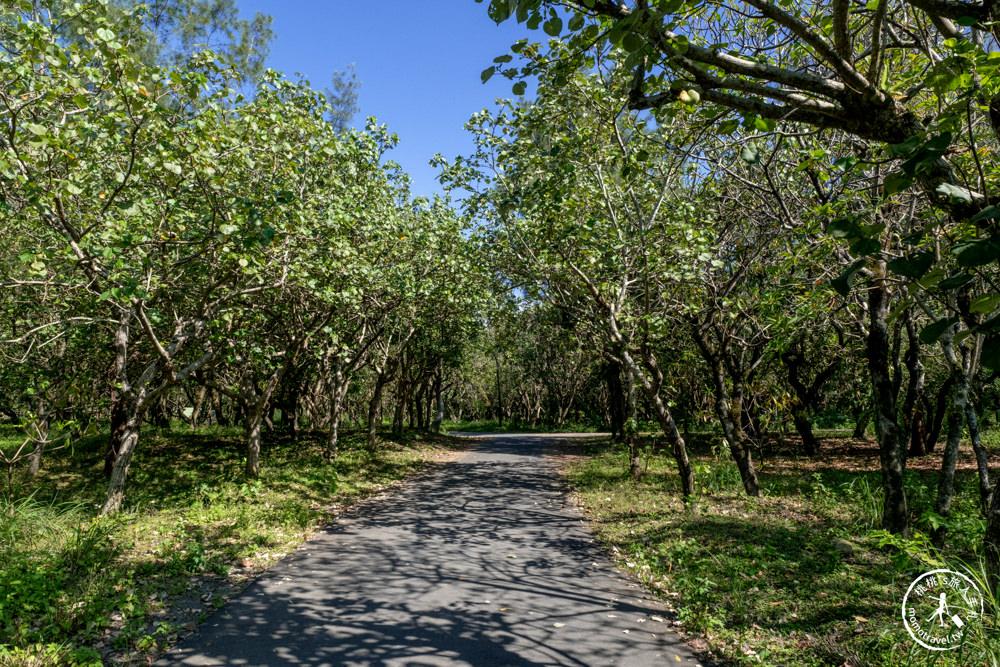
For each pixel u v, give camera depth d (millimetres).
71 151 6555
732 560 6797
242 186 8477
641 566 7039
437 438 29016
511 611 5609
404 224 12984
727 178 9438
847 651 4379
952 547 6973
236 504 10031
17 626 4820
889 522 7656
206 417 31969
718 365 12047
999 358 1554
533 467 18016
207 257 8695
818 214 7051
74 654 4320
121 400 13586
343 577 6637
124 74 6133
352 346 17234
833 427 29922
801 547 7457
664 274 9953
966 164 5242
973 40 4449
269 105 8148
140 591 5801
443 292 14281
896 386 8625
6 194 6879
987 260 1737
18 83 6008
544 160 9906
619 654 4676
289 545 8000
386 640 4902
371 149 11766
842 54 3152
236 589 6160
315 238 9633
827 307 7621
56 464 15383
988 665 3703
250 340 11516
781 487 12406
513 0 2830
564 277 11406
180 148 6668
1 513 7695
